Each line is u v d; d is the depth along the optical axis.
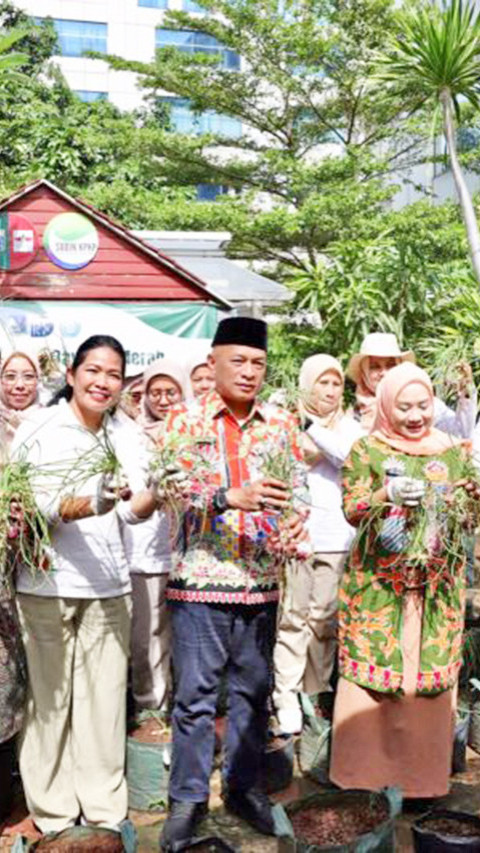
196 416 3.30
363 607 3.48
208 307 8.52
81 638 3.36
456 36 6.23
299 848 2.85
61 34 37.03
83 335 8.28
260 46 18.89
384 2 17.69
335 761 3.57
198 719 3.27
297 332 11.09
